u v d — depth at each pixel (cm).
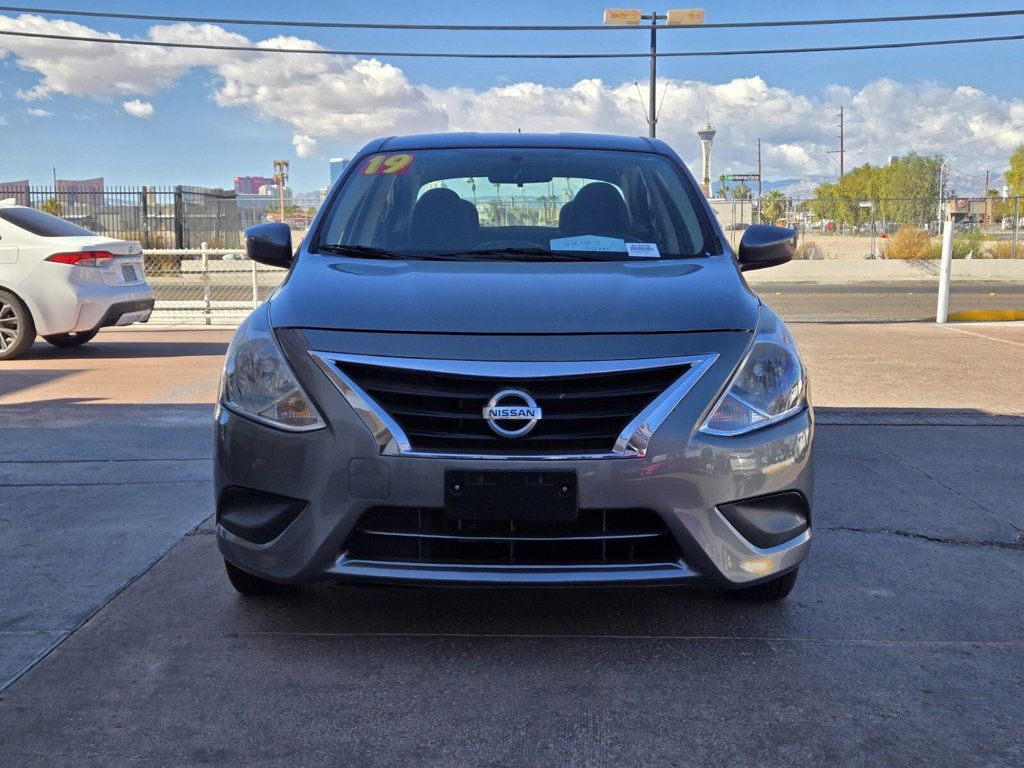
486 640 301
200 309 1359
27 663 282
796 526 289
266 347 287
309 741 241
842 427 636
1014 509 450
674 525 270
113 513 432
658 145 439
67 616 316
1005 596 342
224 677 275
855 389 782
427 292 300
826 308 1653
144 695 263
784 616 322
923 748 239
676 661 287
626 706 259
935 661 288
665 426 269
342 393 272
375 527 274
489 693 266
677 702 262
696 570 275
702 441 271
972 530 418
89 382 809
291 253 391
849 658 290
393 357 271
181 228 2275
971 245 3027
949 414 679
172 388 777
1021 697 266
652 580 272
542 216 378
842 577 360
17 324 944
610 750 238
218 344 1095
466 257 350
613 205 382
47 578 351
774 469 280
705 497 271
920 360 948
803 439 288
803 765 231
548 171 402
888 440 597
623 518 272
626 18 2588
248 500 288
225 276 1522
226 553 294
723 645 298
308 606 326
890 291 2194
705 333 285
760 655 291
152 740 241
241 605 327
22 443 571
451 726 248
